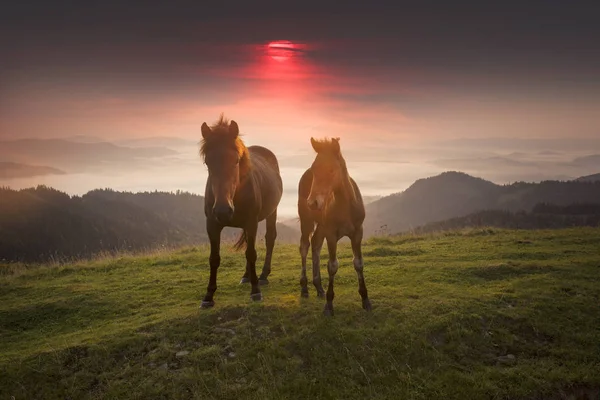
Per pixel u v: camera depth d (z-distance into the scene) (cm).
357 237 820
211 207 870
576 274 1052
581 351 750
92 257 1683
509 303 880
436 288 961
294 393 661
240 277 1153
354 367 699
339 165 761
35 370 731
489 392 661
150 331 808
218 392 666
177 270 1293
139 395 671
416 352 727
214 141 843
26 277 1365
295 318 814
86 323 927
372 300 884
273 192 1036
